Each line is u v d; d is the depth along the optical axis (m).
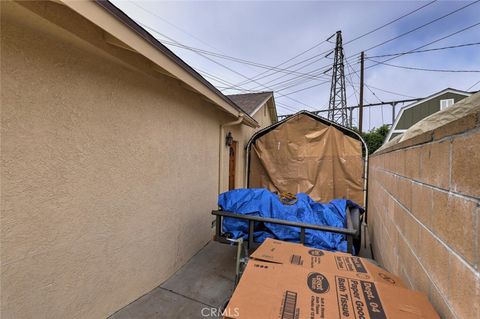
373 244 3.75
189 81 2.79
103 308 2.10
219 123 4.71
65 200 1.75
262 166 6.66
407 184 1.60
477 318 0.68
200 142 3.90
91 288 1.98
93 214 1.99
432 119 1.91
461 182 0.81
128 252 2.38
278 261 1.40
